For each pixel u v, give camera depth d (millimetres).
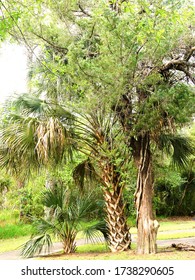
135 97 7094
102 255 7211
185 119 6762
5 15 5832
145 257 6582
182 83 6895
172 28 6066
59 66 7156
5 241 12125
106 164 7805
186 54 6832
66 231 8180
